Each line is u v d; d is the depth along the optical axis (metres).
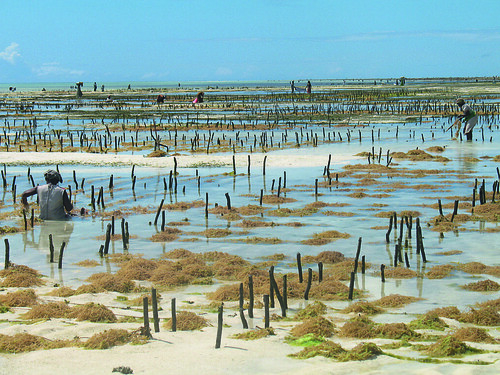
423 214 20.70
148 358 8.50
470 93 100.69
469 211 20.92
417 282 13.74
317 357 8.55
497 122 53.47
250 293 10.99
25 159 33.94
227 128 51.88
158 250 16.95
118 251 16.86
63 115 67.56
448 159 33.03
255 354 8.70
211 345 9.19
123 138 45.69
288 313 11.59
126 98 107.56
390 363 8.29
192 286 13.81
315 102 87.12
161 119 60.88
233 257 15.76
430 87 135.38
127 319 10.90
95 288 13.12
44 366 8.15
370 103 80.94
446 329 10.42
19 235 18.78
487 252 16.11
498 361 8.30
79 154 35.97
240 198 23.91
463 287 13.34
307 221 20.05
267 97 103.88
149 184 27.08
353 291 12.95
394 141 42.03
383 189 25.22
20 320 10.88
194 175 29.25
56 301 12.15
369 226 19.27
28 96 122.62
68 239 18.28
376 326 10.46
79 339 9.59
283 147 39.62
